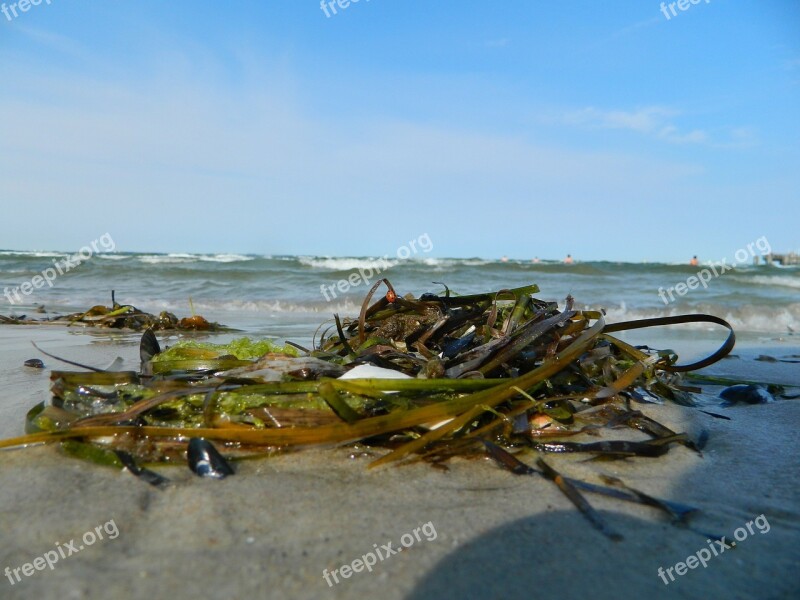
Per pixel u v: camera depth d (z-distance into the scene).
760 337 8.84
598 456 2.89
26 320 9.39
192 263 26.25
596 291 16.70
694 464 2.86
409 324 4.20
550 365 3.09
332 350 4.18
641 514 2.29
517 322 3.81
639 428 3.30
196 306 13.37
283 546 1.97
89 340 7.20
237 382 3.06
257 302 13.55
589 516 2.23
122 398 3.06
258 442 2.69
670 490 2.54
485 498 2.38
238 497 2.33
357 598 1.71
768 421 3.68
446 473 2.62
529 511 2.27
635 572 1.90
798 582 1.87
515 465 2.63
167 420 2.93
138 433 2.72
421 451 2.79
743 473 2.75
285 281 18.45
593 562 1.94
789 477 2.70
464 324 4.09
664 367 4.29
